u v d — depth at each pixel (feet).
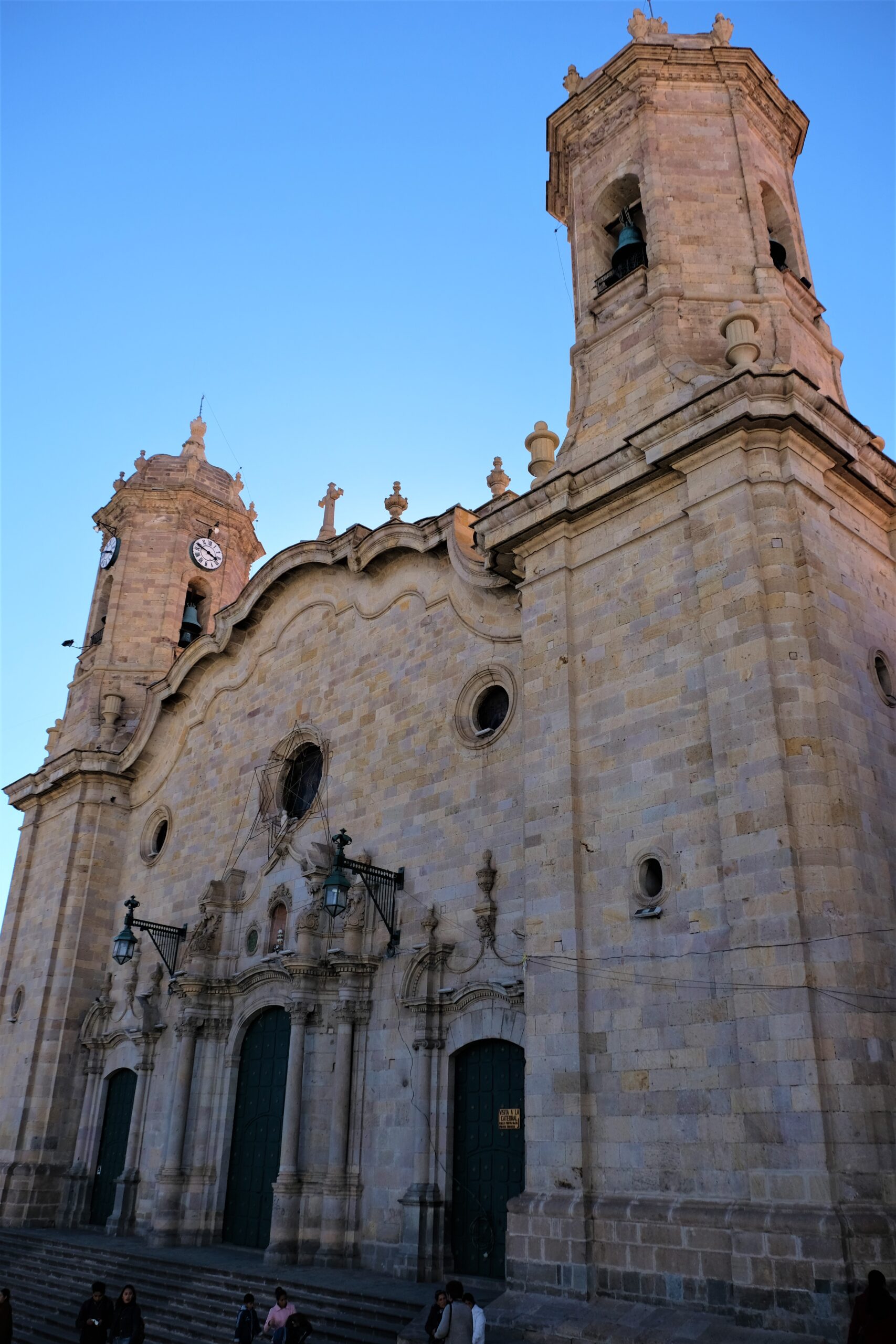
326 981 78.02
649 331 68.13
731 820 49.16
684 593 56.65
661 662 56.54
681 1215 45.78
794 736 48.91
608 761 57.41
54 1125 102.42
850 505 59.41
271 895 88.07
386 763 81.82
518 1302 49.55
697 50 77.25
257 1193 80.38
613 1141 50.21
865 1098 42.70
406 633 85.10
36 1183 99.25
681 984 49.78
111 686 124.88
